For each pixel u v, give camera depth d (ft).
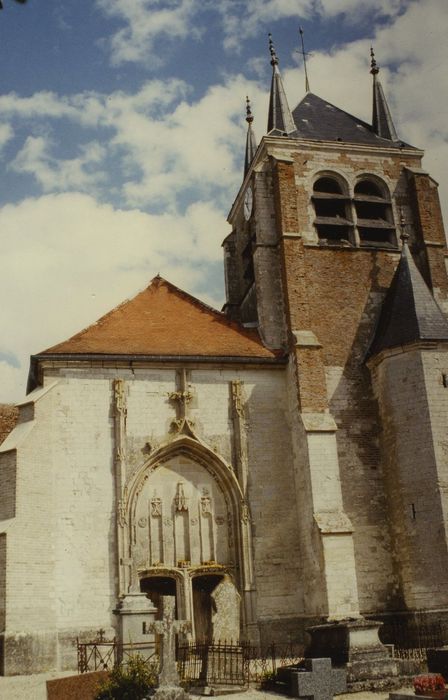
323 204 114.73
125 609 69.00
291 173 110.11
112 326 102.94
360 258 109.70
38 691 65.00
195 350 99.35
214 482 95.71
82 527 88.48
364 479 97.50
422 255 111.34
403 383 95.30
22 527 83.87
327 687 56.85
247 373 100.32
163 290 113.09
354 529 95.04
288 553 93.66
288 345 101.96
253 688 62.08
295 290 103.76
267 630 90.02
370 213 117.19
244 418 97.71
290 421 99.30
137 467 92.32
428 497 89.61
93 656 79.82
